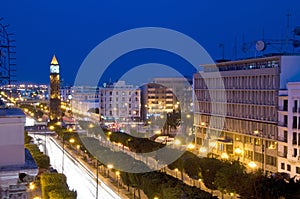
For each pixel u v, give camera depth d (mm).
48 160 74750
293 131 80000
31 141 110000
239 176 56906
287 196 50812
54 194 50906
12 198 13953
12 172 13766
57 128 144250
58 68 178875
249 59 99625
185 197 49062
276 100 87375
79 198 63906
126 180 66750
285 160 81438
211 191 65625
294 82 80000
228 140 103625
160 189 54719
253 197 54188
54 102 178375
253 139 94500
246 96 99312
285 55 90438
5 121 13930
